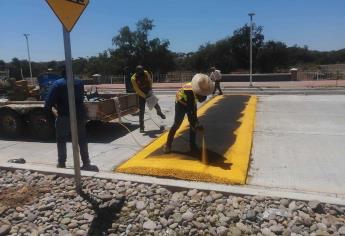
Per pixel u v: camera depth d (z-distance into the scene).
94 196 4.93
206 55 50.28
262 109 12.48
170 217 4.33
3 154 7.96
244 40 48.53
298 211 4.26
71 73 4.73
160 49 49.72
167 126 10.12
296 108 12.52
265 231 3.96
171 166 5.89
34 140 9.16
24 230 4.22
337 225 3.97
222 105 12.98
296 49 58.09
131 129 9.85
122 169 6.12
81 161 7.08
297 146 7.69
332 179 5.80
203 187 4.89
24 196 5.04
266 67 48.69
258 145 7.81
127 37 49.00
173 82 34.09
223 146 7.15
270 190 4.89
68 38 4.58
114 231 4.14
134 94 10.54
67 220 4.37
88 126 10.22
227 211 4.36
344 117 10.66
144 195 4.84
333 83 25.42
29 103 9.60
